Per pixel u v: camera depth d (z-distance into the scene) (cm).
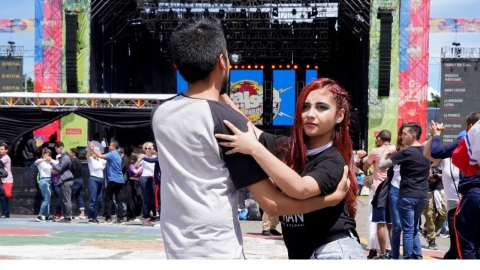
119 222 1438
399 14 2564
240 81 3256
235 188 240
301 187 240
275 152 293
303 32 3156
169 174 243
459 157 486
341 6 2869
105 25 2845
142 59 3306
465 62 2645
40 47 2548
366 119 2628
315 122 267
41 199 1630
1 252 819
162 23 2975
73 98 1848
